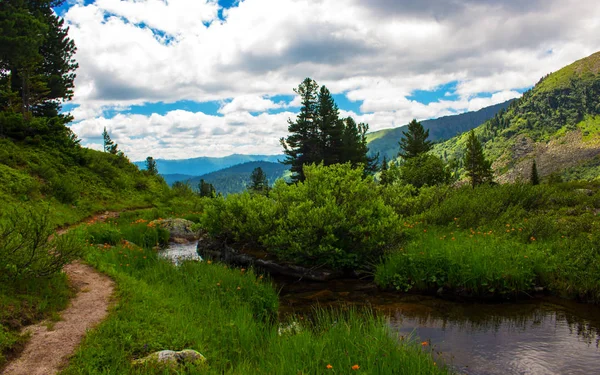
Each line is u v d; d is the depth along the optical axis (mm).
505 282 8961
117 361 4750
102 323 5891
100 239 15594
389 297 9344
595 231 11312
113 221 21047
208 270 9750
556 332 6941
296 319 7945
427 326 7375
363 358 5168
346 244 11977
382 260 11562
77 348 5109
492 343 6531
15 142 27203
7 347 4934
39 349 5078
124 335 5484
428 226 14820
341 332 6117
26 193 19859
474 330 7133
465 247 10547
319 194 12672
